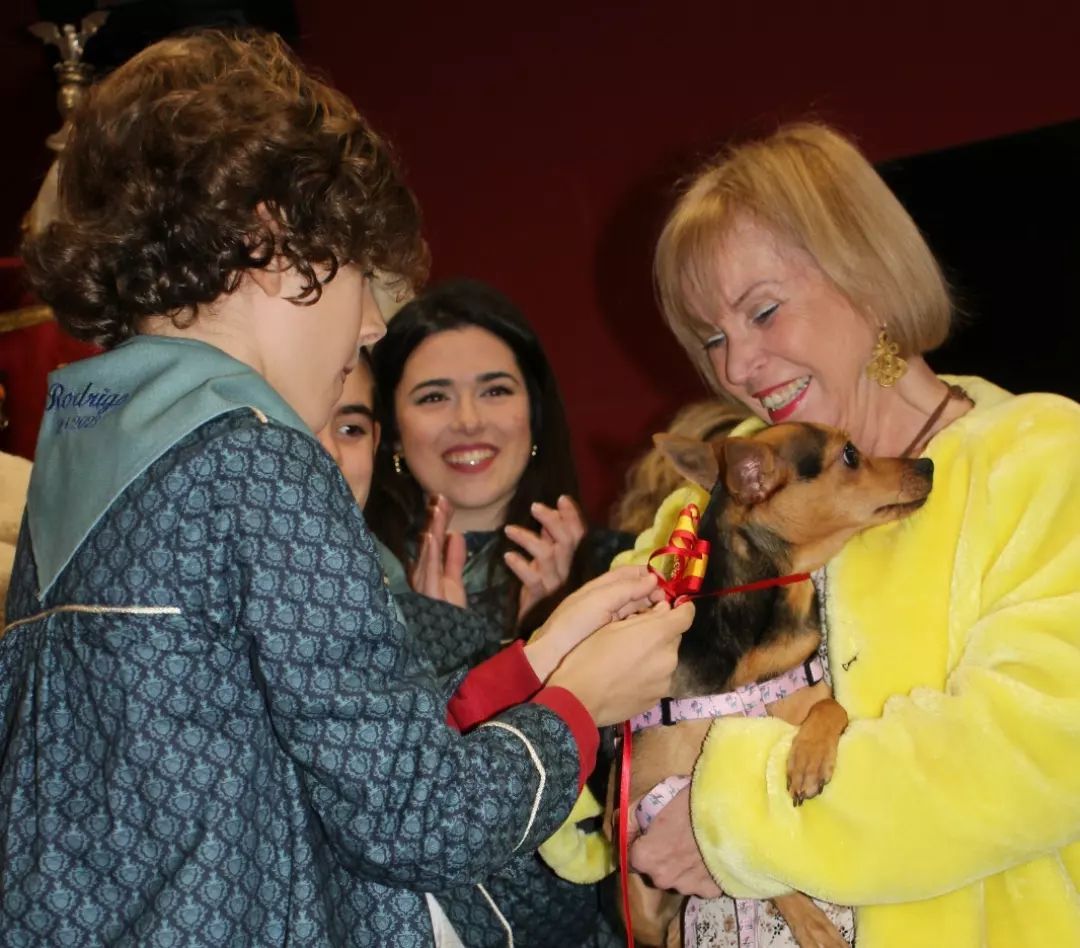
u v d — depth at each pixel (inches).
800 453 82.2
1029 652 70.5
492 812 55.8
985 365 163.8
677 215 87.4
